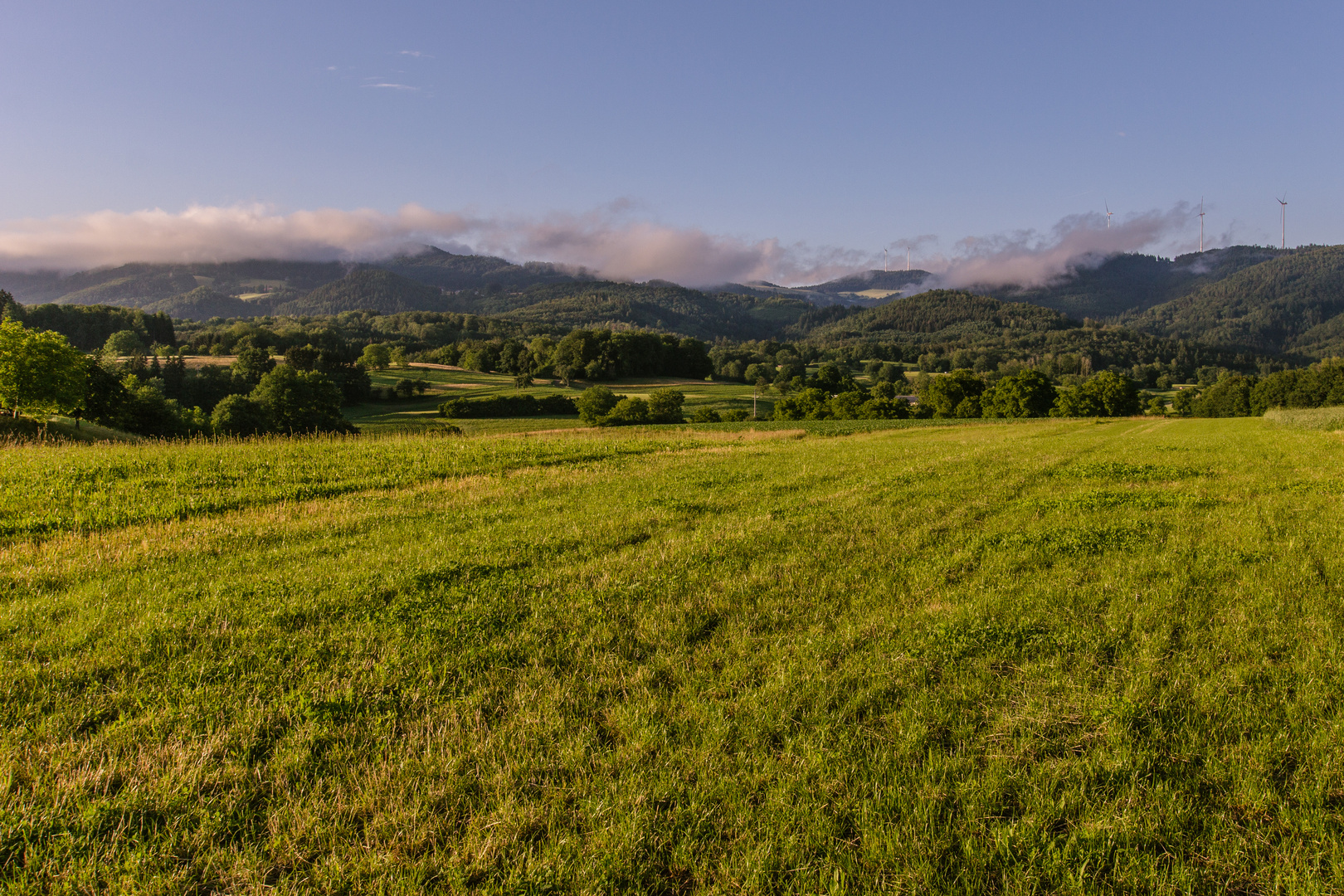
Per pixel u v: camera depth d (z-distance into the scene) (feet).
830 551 32.81
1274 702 17.53
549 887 11.88
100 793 14.24
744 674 19.60
